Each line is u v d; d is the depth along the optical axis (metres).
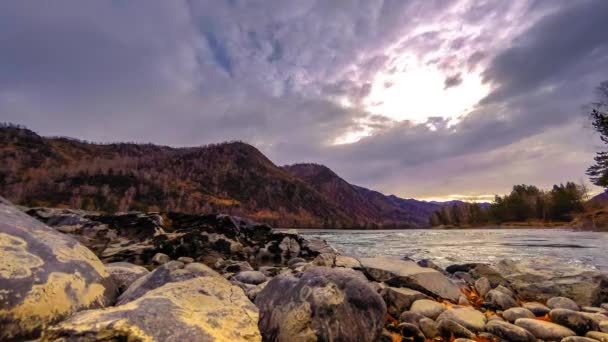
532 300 7.16
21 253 3.40
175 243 13.81
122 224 13.95
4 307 2.84
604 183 46.75
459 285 7.88
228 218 16.70
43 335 2.67
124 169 186.25
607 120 43.09
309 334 3.83
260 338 3.59
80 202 130.12
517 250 22.06
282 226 188.25
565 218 94.06
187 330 3.03
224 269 11.68
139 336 2.75
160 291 3.78
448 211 143.38
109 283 4.26
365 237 47.88
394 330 5.09
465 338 4.73
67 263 3.73
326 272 4.83
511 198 115.81
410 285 6.86
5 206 4.29
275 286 4.69
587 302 6.70
